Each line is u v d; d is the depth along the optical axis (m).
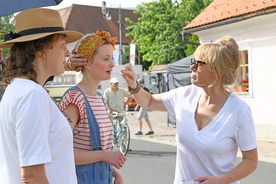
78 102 2.66
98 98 2.82
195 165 2.76
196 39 32.34
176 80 15.13
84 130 2.69
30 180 1.96
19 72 2.11
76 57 2.75
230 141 2.72
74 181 2.19
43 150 1.96
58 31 2.19
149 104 3.14
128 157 10.01
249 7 12.75
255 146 2.71
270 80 12.09
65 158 2.13
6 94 2.08
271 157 9.66
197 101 2.83
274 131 11.98
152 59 36.59
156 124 17.89
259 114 12.48
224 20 13.38
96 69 2.77
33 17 2.18
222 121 2.71
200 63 2.70
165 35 35.00
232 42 2.74
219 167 2.71
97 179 2.68
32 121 1.96
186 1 35.09
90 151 2.66
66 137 2.13
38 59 2.17
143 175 7.91
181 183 2.76
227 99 2.76
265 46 12.24
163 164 9.03
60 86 19.05
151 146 11.77
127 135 10.66
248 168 2.70
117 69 26.70
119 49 40.91
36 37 2.11
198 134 2.72
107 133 2.81
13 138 2.01
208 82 2.73
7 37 2.24
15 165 2.03
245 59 13.28
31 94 2.00
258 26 12.42
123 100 11.00
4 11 3.51
